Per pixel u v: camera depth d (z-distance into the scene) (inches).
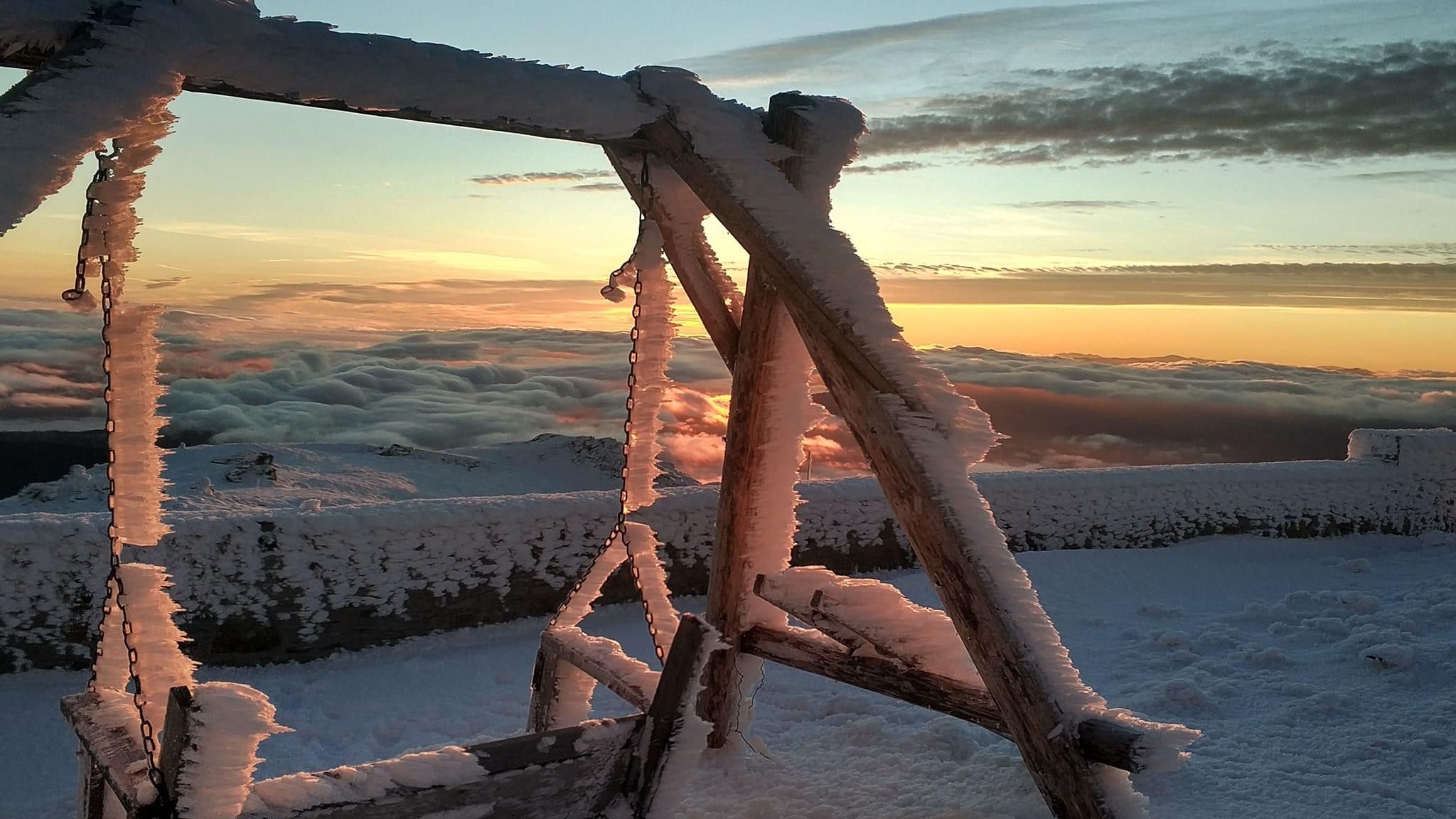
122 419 85.5
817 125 133.8
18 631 186.2
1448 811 135.2
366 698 190.1
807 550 271.6
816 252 118.6
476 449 553.3
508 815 91.4
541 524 232.7
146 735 79.2
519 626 228.8
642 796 99.0
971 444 112.3
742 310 150.3
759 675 154.9
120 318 85.1
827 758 155.4
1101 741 96.2
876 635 128.0
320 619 207.5
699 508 251.4
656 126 123.7
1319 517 338.0
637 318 129.0
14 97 79.3
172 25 86.1
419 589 218.1
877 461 113.4
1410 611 236.5
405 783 85.8
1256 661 205.3
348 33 100.0
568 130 115.9
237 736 76.4
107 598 94.7
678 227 136.3
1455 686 184.9
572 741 96.0
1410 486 348.8
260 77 94.3
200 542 198.4
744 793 141.4
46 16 82.5
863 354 114.7
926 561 110.0
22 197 76.1
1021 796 136.3
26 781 152.7
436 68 104.0
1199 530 324.8
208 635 198.8
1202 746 159.3
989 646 105.0
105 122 80.5
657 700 100.1
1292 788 141.8
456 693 193.2
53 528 189.8
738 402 146.3
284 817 78.8
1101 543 312.7
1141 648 221.1
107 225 83.6
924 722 170.1
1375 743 158.7
